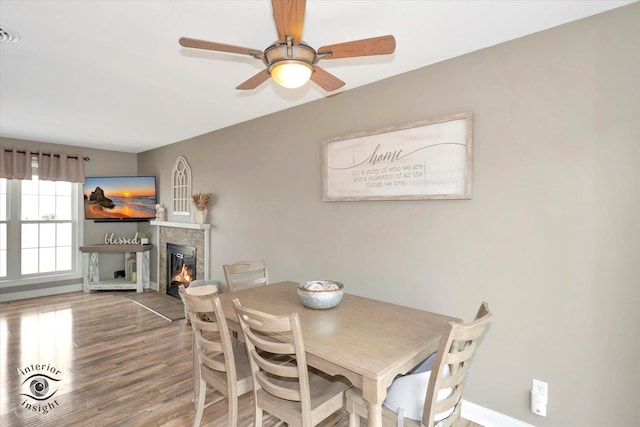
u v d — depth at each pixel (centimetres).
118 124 405
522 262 201
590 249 180
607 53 175
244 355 218
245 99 312
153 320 409
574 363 185
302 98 309
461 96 223
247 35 200
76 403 235
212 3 168
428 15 179
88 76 259
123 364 294
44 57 227
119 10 174
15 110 347
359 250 280
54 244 537
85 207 545
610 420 176
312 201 317
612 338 175
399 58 228
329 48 155
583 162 182
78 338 351
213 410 229
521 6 171
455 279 227
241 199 398
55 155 517
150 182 552
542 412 193
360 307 215
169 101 318
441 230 233
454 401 148
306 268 323
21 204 505
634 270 169
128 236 602
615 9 173
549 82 191
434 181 232
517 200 202
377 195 262
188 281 480
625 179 171
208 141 447
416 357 153
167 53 221
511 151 204
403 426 149
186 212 486
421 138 238
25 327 381
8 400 238
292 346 149
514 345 204
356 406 168
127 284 544
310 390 172
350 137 279
